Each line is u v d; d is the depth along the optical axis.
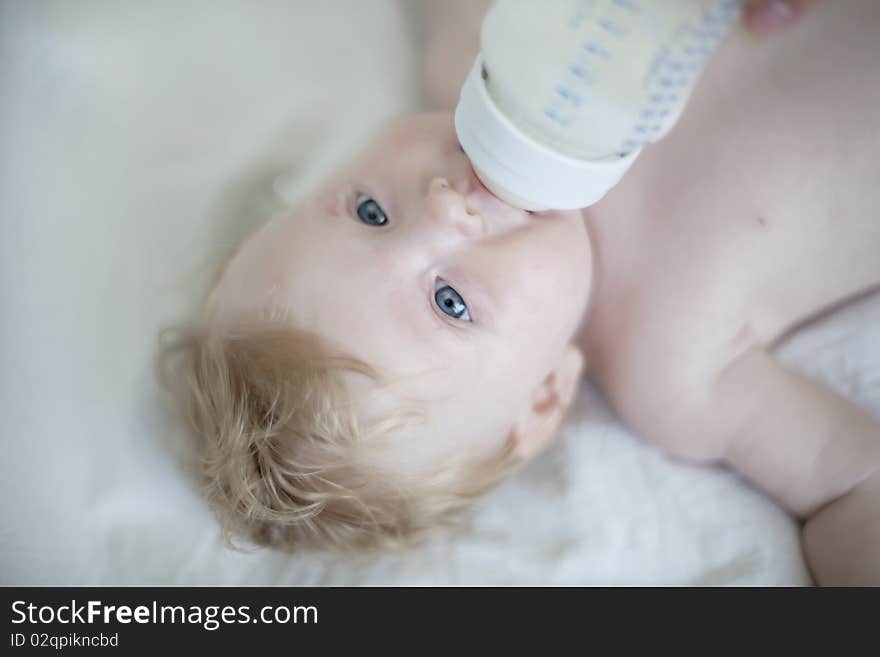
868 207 0.80
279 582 0.85
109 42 1.05
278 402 0.75
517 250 0.73
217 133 1.07
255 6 1.11
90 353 0.89
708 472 0.94
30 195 0.96
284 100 1.11
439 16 1.03
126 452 0.86
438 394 0.75
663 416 0.92
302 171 1.08
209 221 1.01
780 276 0.87
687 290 0.87
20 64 1.01
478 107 0.59
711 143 0.82
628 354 0.92
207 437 0.80
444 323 0.73
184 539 0.85
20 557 0.81
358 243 0.74
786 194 0.81
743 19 0.75
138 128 1.04
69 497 0.84
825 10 0.73
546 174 0.58
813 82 0.76
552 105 0.56
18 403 0.85
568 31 0.54
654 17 0.53
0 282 0.90
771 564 0.86
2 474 0.83
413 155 0.76
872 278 0.90
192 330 0.88
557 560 0.87
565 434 0.97
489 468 0.87
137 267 0.96
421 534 0.87
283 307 0.75
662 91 0.55
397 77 1.10
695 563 0.87
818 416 0.87
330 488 0.79
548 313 0.76
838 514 0.86
